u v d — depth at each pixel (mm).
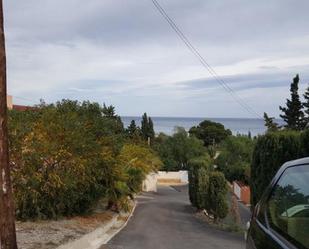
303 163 4176
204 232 20422
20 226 15820
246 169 55406
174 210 33281
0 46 8984
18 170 16969
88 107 23047
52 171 17812
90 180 19719
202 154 87375
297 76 43250
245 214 32125
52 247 12477
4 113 9047
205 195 28375
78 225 17812
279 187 4535
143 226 21891
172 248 14898
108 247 14773
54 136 18234
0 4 9016
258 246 4277
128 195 29000
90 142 19688
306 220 3744
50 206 18219
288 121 43438
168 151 89375
